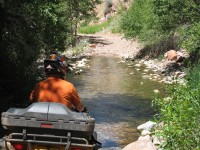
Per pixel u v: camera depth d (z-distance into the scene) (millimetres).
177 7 18844
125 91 17844
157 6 20062
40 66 18000
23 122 5301
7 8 14289
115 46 36844
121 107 14961
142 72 22875
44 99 5707
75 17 37188
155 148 8805
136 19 27984
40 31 15219
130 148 9328
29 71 14578
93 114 13906
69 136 5285
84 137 5367
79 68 24516
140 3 28281
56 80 5832
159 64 24406
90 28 57656
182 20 19547
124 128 12180
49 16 15328
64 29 18016
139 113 14094
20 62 14242
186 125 6285
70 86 5801
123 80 20484
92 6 40188
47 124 5297
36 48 15203
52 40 16188
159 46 26422
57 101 5688
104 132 11680
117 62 27141
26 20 14836
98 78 21094
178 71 21531
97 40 42562
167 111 6793
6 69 14023
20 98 13594
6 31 14484
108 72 23031
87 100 16125
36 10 14953
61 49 17422
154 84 19312
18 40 14328
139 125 12531
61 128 5293
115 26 52125
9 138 5316
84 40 39000
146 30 25797
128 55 29688
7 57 13992
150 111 14391
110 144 10508
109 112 14227
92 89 18234
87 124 5281
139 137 10867
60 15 17094
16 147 5320
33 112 5309
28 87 13891
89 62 27188
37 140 5312
